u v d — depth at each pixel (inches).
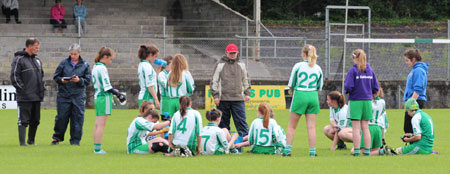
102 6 2989.7
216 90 1189.1
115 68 2541.8
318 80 1012.5
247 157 997.8
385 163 924.0
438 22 3902.6
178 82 1187.9
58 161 946.1
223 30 2864.2
